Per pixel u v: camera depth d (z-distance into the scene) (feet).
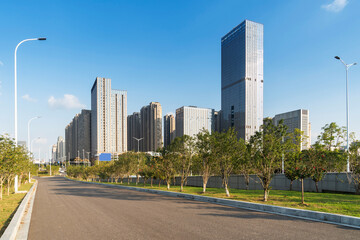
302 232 23.66
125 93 599.57
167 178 78.28
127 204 44.09
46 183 150.92
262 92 624.18
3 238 21.13
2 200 53.98
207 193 58.13
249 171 70.59
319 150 59.26
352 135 69.77
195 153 68.33
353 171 54.90
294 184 66.80
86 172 194.39
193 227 25.85
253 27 620.08
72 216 33.50
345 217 26.94
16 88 74.54
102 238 22.56
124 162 122.21
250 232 23.77
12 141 57.88
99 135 549.13
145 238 22.26
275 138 43.65
